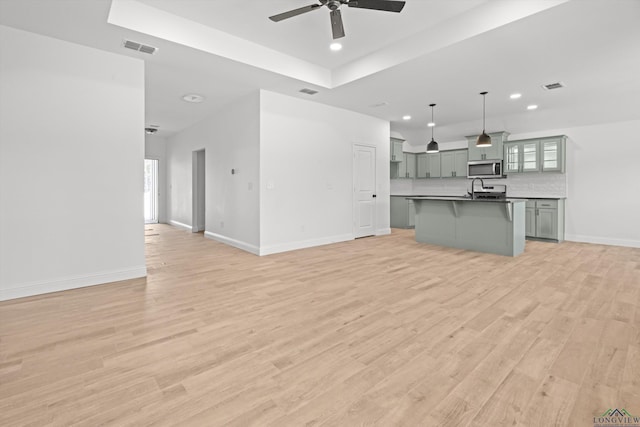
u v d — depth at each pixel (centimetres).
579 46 331
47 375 169
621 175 562
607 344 201
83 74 323
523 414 139
